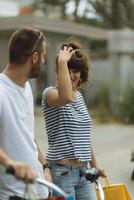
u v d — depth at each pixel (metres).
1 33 21.94
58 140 4.64
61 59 4.30
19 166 3.13
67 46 4.72
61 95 4.29
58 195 3.89
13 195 3.76
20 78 3.80
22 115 3.78
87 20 38.88
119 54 21.67
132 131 17.56
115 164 11.29
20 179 3.15
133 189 9.00
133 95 20.50
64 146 4.62
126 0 36.62
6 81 3.77
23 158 3.76
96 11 38.44
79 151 4.63
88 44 26.45
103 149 13.45
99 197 4.52
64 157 4.62
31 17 21.25
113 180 9.74
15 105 3.75
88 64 4.76
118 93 21.25
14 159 3.74
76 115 4.66
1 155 3.27
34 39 3.78
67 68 4.33
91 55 24.16
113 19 36.44
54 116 4.64
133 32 21.88
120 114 20.66
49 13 41.38
